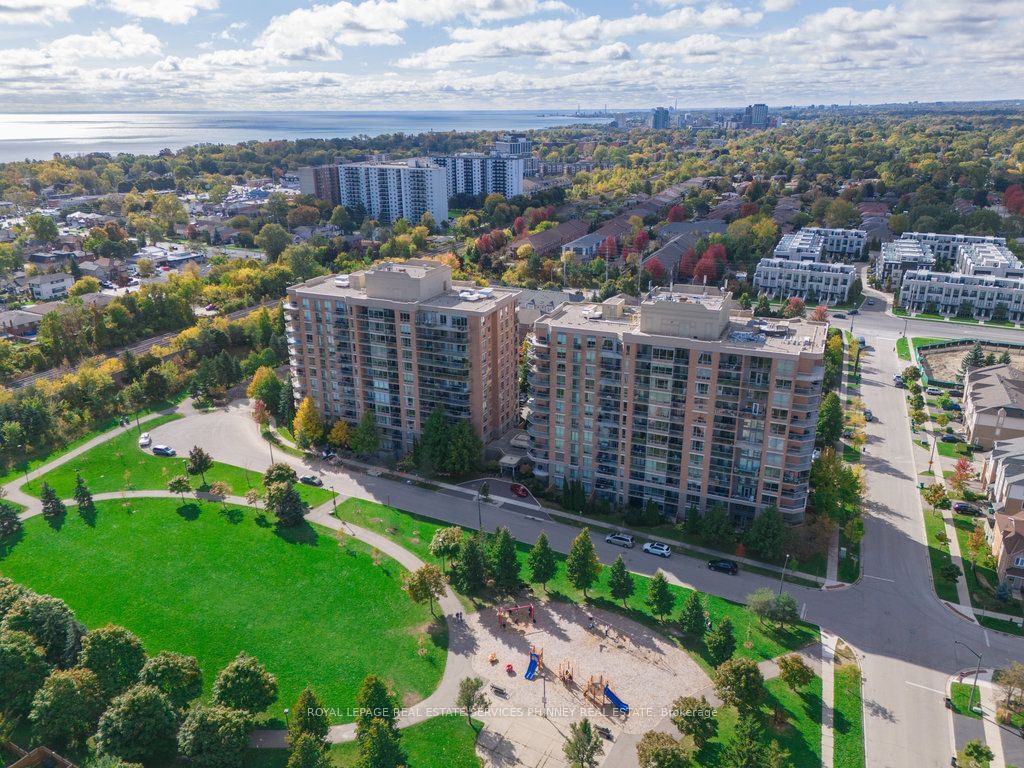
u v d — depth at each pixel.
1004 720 104.06
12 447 188.88
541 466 167.38
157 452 188.62
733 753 93.25
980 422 184.25
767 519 138.38
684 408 145.38
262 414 198.62
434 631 124.44
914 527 152.00
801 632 121.94
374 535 151.88
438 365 171.38
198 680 108.75
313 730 99.25
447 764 98.38
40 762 99.31
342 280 188.38
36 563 144.00
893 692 109.38
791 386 135.12
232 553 146.38
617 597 127.19
